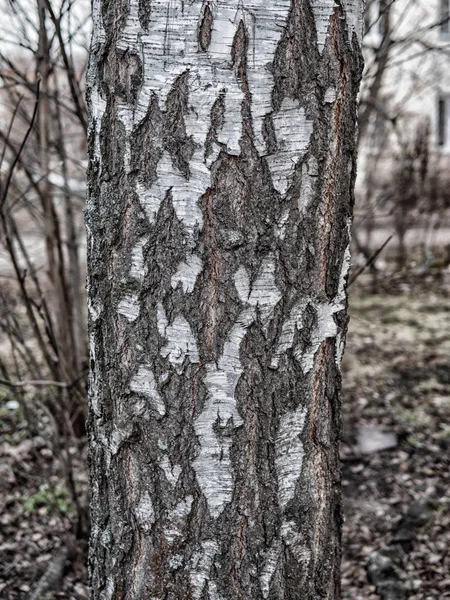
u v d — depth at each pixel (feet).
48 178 11.62
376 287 25.29
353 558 10.43
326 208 5.22
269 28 4.83
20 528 10.80
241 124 4.90
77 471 12.23
